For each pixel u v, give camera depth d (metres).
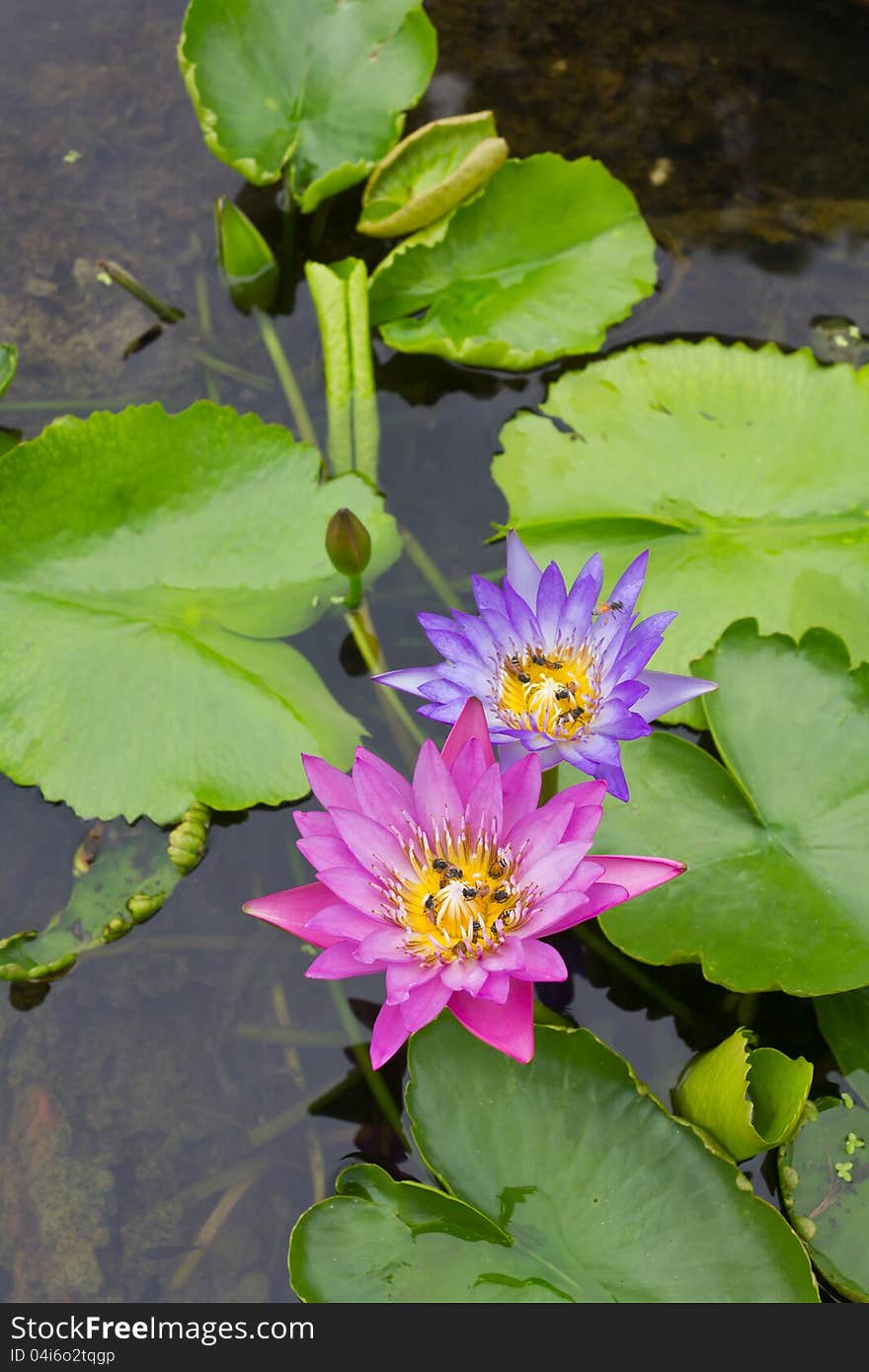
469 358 3.36
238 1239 2.29
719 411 3.17
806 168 3.95
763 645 2.66
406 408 3.48
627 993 2.61
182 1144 2.40
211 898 2.68
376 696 2.99
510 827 2.13
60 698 2.71
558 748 2.24
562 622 2.35
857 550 2.88
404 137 3.86
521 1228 2.11
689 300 3.64
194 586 2.90
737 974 2.29
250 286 3.57
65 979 2.58
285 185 3.75
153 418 2.95
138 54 4.09
